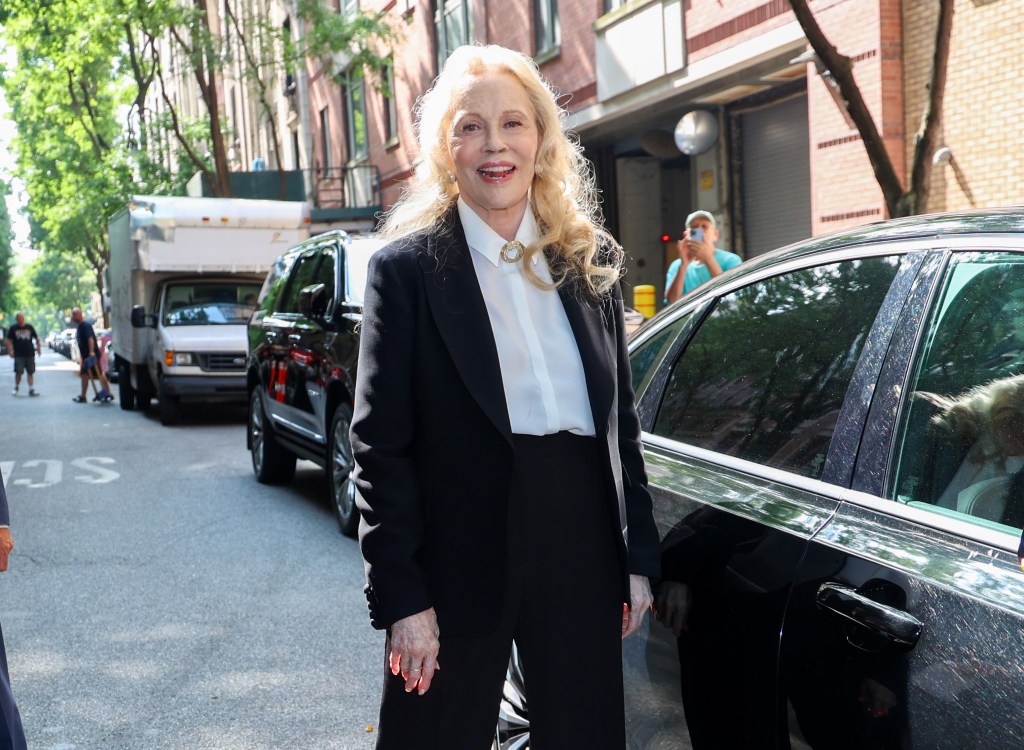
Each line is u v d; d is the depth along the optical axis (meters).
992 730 1.63
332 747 3.95
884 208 11.04
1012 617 1.67
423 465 2.17
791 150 13.97
